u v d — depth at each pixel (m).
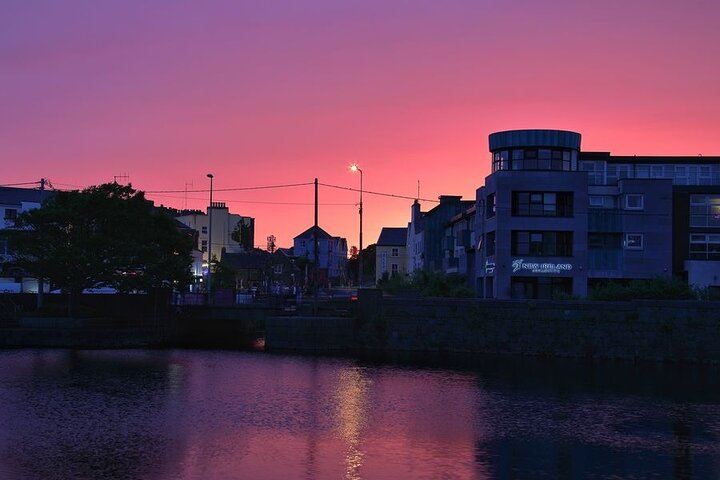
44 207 67.88
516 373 50.31
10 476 23.53
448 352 62.72
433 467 25.25
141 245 68.06
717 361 56.25
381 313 64.81
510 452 27.56
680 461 26.59
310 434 30.11
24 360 54.56
